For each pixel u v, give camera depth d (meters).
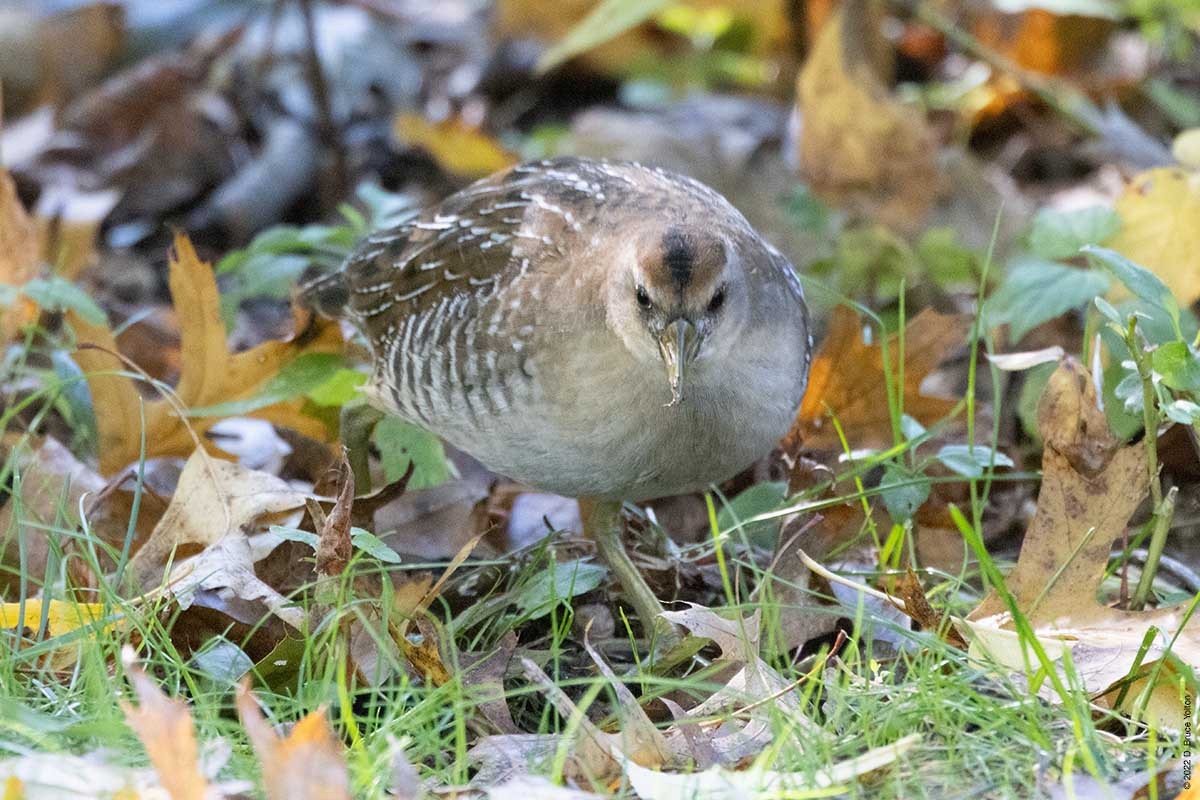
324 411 9.84
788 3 15.47
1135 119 14.89
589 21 13.22
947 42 16.02
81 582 8.12
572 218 8.12
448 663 7.34
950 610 7.51
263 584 7.47
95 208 12.71
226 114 14.98
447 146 13.96
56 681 7.00
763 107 15.43
